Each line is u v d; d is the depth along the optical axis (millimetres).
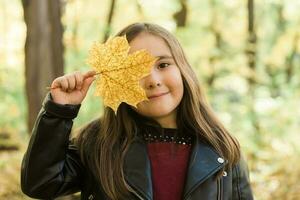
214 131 2029
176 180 1880
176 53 1934
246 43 8734
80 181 1930
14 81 8492
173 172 1891
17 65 9164
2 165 4988
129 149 1884
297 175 4906
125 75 1626
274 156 5672
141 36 1900
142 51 1608
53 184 1759
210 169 1878
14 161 5184
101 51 1636
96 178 1868
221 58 9039
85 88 1736
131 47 1888
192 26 10398
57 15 4219
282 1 10562
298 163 5230
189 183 1835
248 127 6652
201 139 1982
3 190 4438
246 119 6785
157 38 1906
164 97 1850
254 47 8734
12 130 7066
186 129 2014
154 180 1866
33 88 4160
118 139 1918
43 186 1739
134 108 1895
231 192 1966
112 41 1626
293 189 4688
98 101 6027
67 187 1854
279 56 10805
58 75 4215
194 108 1992
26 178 1743
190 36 8961
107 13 8633
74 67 7320
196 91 2018
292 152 5719
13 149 6562
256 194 4707
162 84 1853
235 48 9117
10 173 4797
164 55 1889
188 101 1998
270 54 10844
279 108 7055
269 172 5141
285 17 10875
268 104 7203
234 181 2004
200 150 1926
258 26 10688
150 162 1897
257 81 8625
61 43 4242
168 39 1926
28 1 4133
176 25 9453
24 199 4332
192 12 10812
